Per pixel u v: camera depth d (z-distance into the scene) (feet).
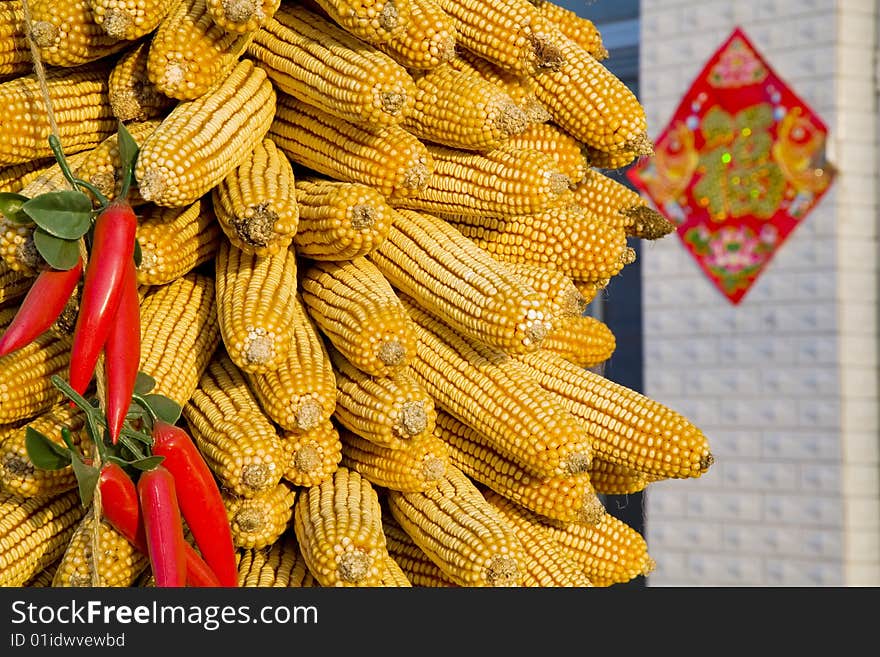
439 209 5.71
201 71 4.97
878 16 13.39
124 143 4.53
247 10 4.74
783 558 13.67
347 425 5.24
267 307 4.91
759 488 13.84
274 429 5.03
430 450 5.27
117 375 4.19
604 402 5.58
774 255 13.78
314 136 5.52
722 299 14.15
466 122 5.36
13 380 4.79
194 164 4.71
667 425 5.46
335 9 5.10
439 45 5.19
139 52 5.20
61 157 4.31
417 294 5.52
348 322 5.11
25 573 4.85
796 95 13.53
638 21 15.57
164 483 4.26
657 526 14.47
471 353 5.45
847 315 13.35
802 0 13.43
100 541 4.63
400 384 5.14
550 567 5.50
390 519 5.78
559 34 5.89
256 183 5.07
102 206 4.62
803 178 13.53
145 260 5.00
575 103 5.84
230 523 4.95
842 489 13.30
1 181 5.27
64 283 4.31
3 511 4.87
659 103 14.53
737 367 14.05
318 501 5.09
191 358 5.23
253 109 5.26
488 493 5.85
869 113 13.42
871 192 13.47
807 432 13.56
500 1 5.61
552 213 5.80
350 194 5.05
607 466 6.04
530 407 5.22
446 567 5.06
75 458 4.17
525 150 5.58
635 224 6.35
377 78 5.02
